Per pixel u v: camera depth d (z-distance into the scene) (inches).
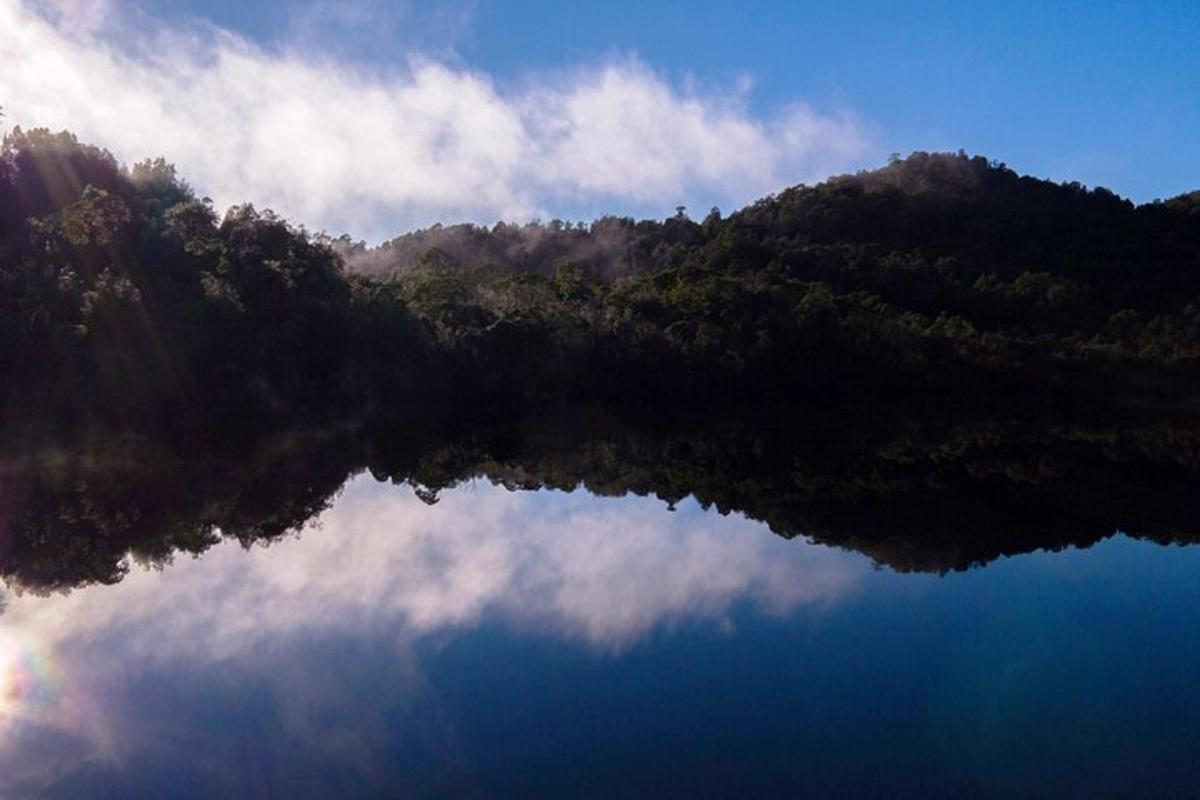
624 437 1913.1
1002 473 1344.7
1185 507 1054.4
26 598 661.3
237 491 1179.9
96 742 416.8
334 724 430.0
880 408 2501.2
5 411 1433.3
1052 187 4156.0
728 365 2418.8
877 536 896.9
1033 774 387.9
